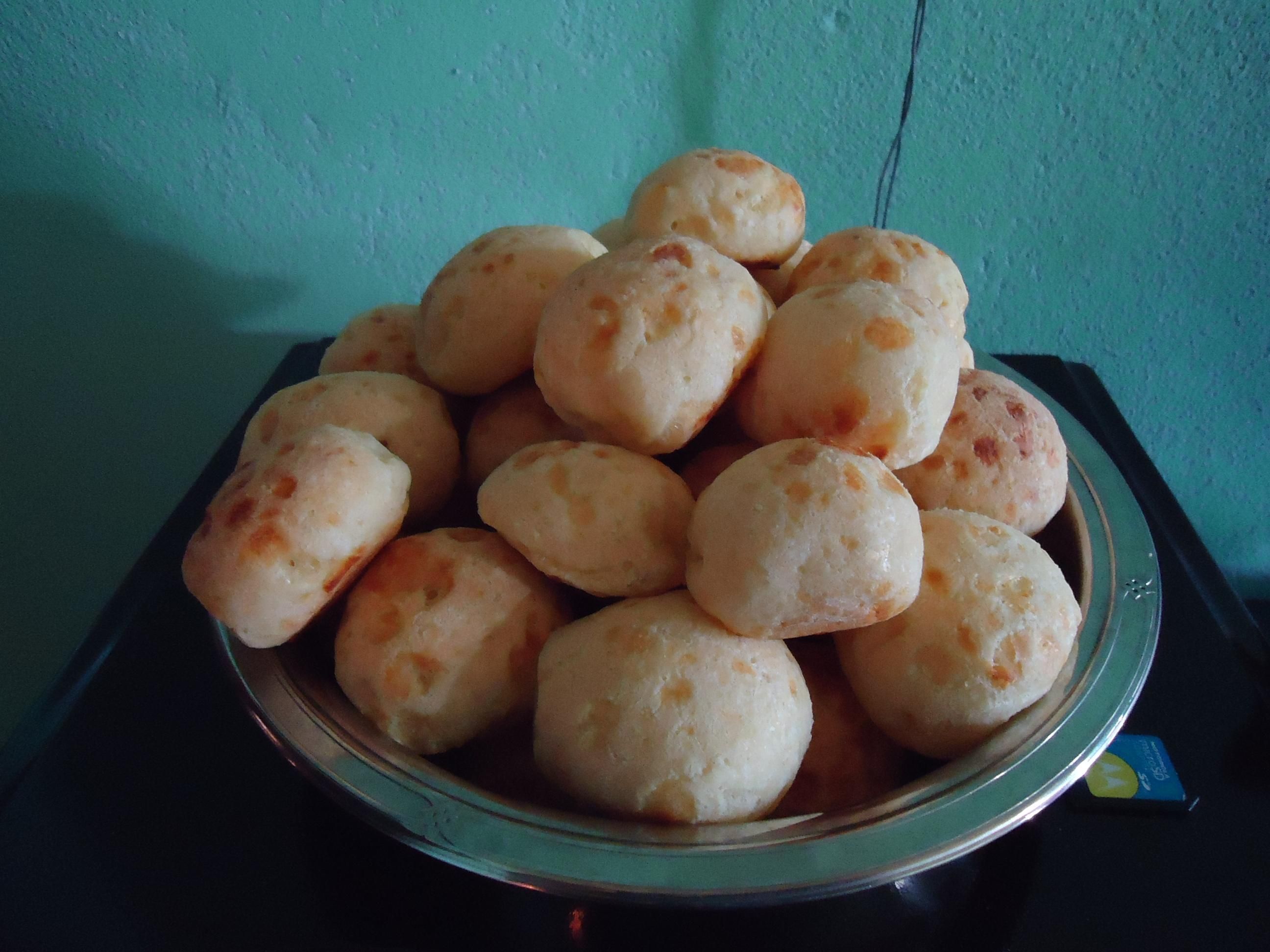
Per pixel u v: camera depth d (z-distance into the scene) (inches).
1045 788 9.5
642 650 10.1
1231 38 18.5
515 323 12.9
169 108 18.3
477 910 10.5
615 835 9.2
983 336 22.8
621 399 11.1
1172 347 22.9
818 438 10.8
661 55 18.5
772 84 18.9
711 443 13.3
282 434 12.6
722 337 11.2
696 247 11.8
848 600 9.8
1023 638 10.5
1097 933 10.3
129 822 11.6
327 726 10.5
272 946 10.2
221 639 11.7
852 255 13.3
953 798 9.4
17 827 11.4
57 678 13.8
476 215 20.2
